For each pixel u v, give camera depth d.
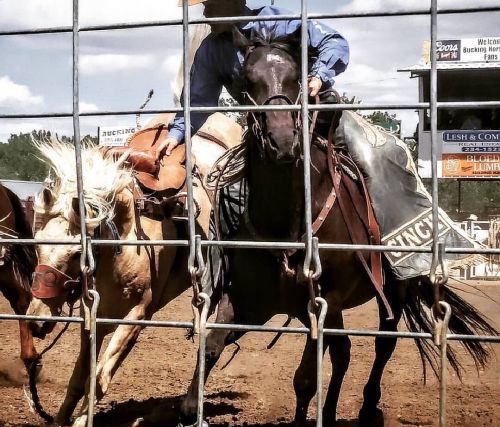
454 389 6.81
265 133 4.06
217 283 4.71
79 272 4.79
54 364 7.70
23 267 7.16
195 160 5.84
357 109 3.40
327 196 4.59
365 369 7.67
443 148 27.83
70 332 9.77
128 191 5.22
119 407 6.05
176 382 7.04
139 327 5.23
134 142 5.80
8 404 6.00
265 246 3.59
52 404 6.06
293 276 4.43
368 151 5.07
